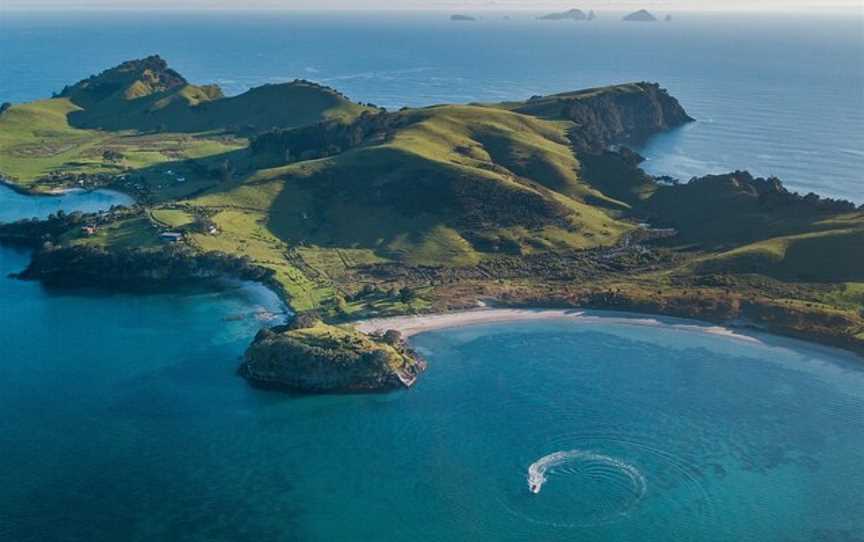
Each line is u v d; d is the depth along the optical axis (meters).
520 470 126.44
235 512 115.50
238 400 146.00
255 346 156.88
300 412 142.62
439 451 131.50
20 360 159.62
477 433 136.50
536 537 111.75
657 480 124.19
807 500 119.56
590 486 122.50
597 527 113.69
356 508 117.12
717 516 115.94
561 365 160.38
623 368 159.25
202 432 135.50
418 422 139.88
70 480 121.25
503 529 113.19
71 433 133.75
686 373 157.25
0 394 145.88
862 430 137.88
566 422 139.88
